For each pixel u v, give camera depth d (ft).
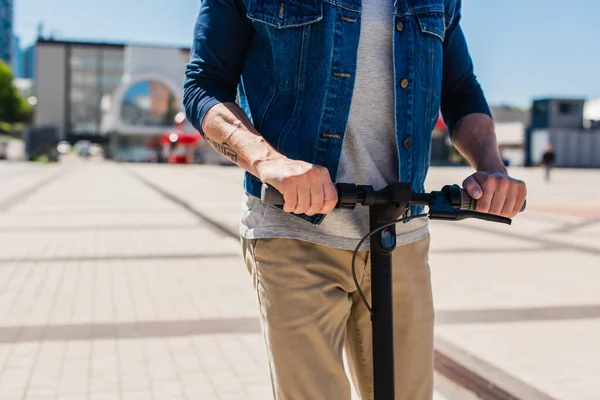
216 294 17.95
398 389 5.98
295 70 5.45
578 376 11.84
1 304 16.60
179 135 172.24
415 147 5.67
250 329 14.71
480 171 5.57
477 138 6.05
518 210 5.35
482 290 18.60
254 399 10.86
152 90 195.21
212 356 12.93
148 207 42.93
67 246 25.93
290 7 5.40
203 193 55.67
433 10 5.74
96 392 11.04
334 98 5.39
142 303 16.88
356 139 5.54
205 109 5.54
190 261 22.95
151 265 22.13
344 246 5.52
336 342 5.53
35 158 164.25
